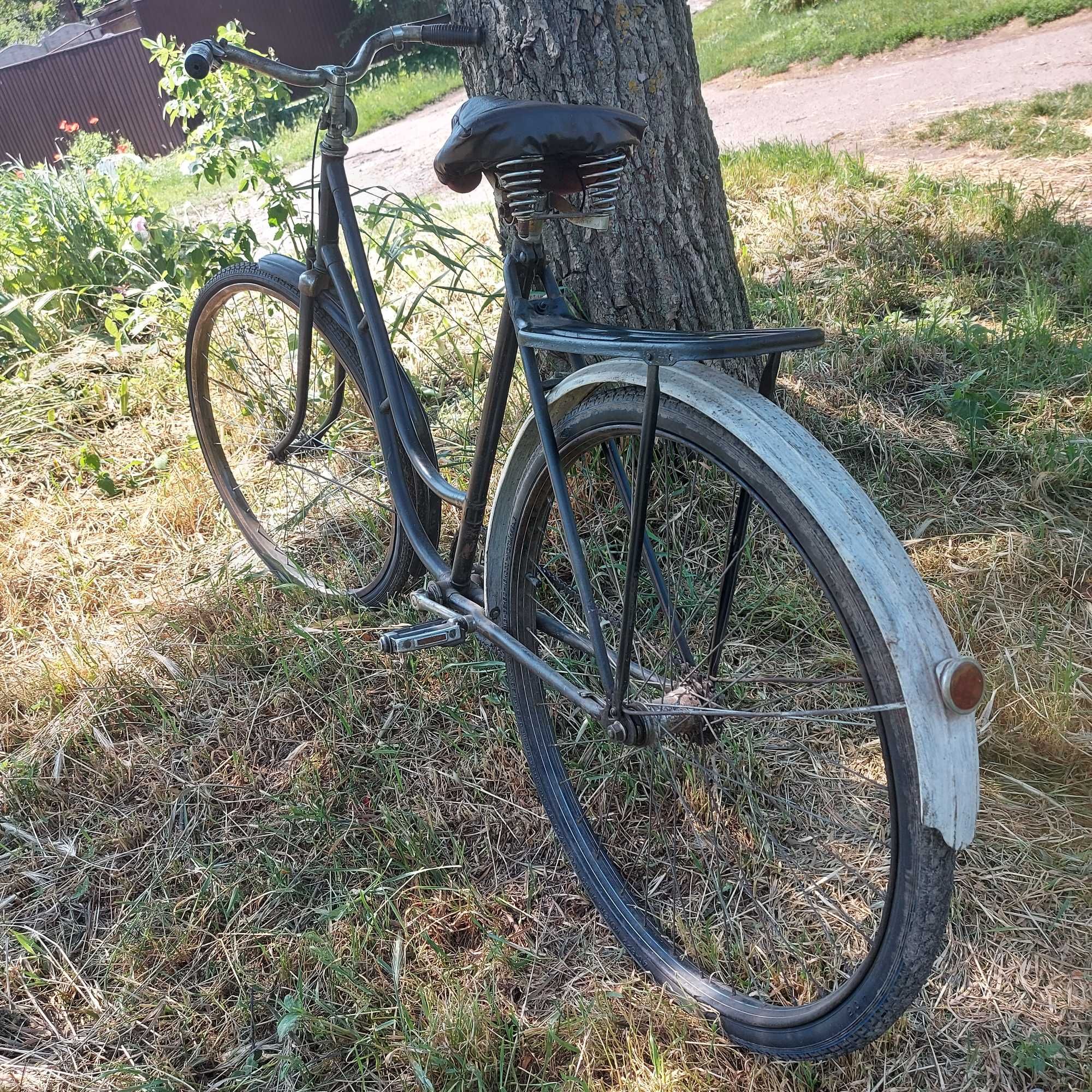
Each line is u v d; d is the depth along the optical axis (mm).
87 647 2355
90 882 1851
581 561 1496
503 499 1710
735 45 9875
